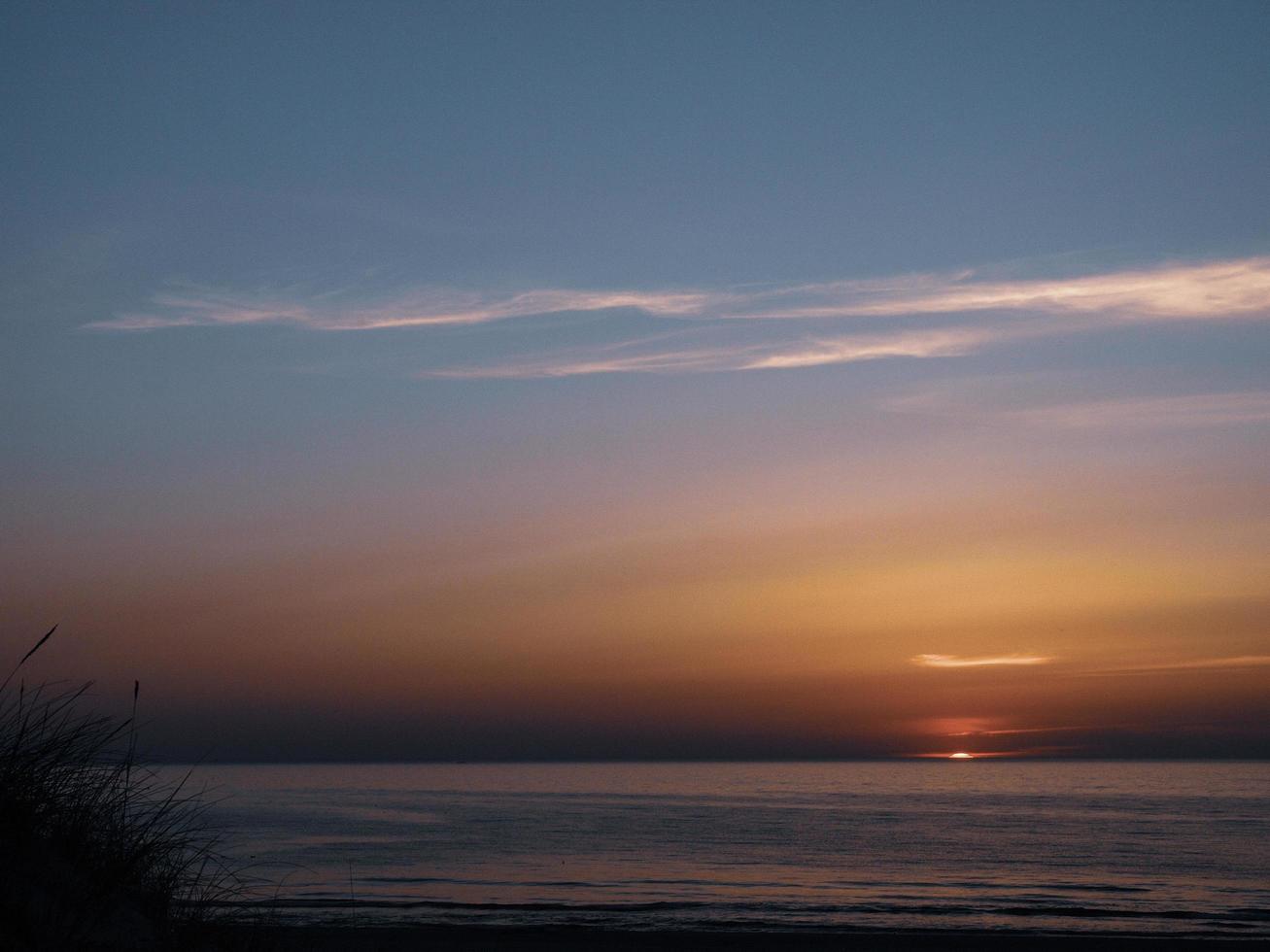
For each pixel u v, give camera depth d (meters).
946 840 63.84
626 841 59.78
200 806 6.30
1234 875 44.41
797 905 31.05
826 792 168.75
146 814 5.93
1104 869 46.78
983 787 195.12
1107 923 27.27
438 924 23.06
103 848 5.50
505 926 22.81
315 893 30.98
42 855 5.07
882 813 99.12
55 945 4.51
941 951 20.95
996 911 29.78
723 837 64.31
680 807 108.25
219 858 6.47
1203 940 22.64
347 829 64.94
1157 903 33.62
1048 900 34.56
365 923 21.94
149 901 5.73
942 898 34.84
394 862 42.91
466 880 36.97
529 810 97.94
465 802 111.81
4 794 4.90
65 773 5.40
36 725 5.34
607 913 27.23
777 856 51.84
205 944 5.82
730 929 24.70
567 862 45.97
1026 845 60.47
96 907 5.00
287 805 93.50
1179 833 71.31
